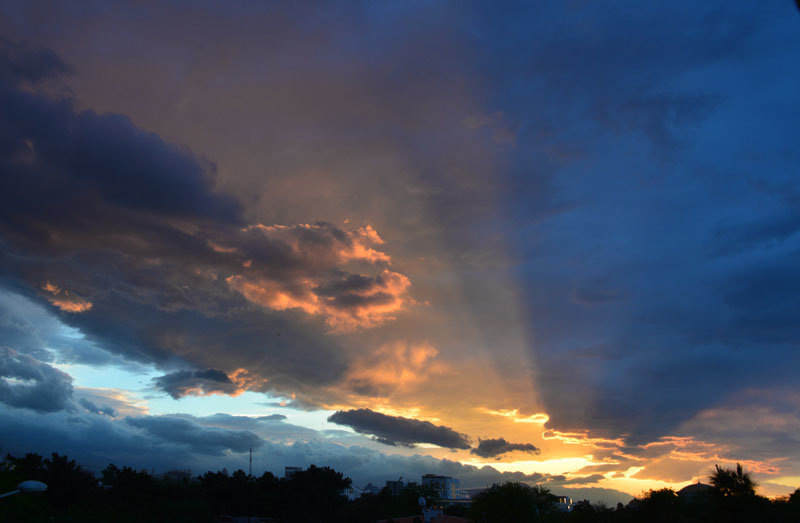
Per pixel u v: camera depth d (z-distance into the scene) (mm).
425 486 120375
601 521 77250
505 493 73562
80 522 71375
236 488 100125
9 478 49531
